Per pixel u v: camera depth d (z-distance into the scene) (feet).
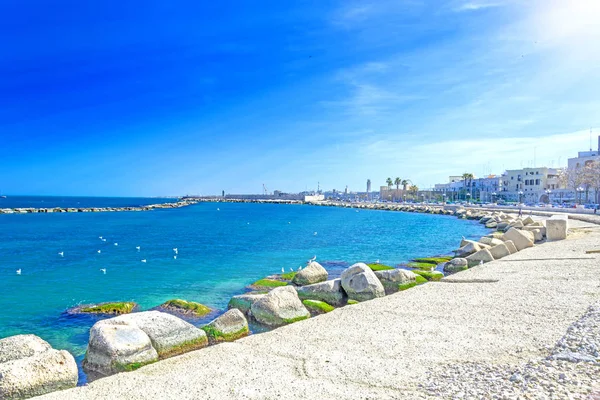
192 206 549.95
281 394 22.56
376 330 34.24
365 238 146.10
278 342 32.17
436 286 52.80
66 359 27.45
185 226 204.54
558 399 19.27
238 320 39.42
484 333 31.86
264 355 29.27
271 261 93.76
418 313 39.22
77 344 40.81
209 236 153.17
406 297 46.70
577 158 392.06
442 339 30.94
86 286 67.77
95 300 58.44
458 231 174.60
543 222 142.00
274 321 42.73
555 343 28.27
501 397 19.95
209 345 36.37
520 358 25.95
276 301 43.93
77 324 47.24
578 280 50.47
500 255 80.43
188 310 50.37
